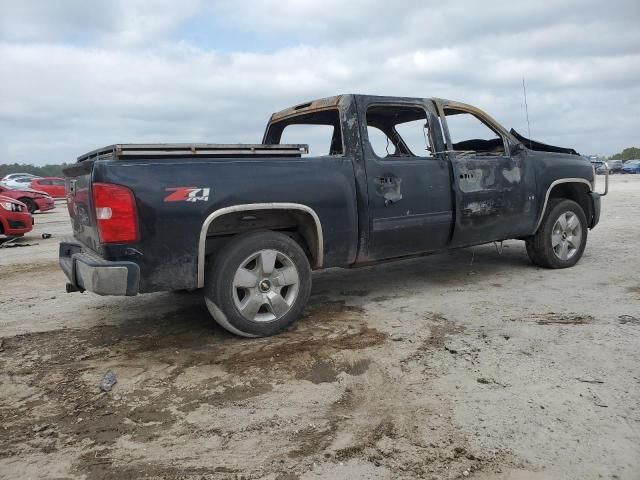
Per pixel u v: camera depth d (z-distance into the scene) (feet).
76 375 11.23
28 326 14.99
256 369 11.12
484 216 17.13
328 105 15.31
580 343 11.74
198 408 9.51
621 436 8.00
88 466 7.80
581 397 9.25
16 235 34.55
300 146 13.80
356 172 14.44
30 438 8.67
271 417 9.07
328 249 14.03
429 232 15.98
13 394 10.39
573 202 19.75
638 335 12.09
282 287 13.37
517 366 10.65
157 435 8.62
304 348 12.17
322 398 9.70
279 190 12.92
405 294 16.90
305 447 8.10
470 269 20.34
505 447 7.86
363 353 11.73
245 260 12.57
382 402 9.44
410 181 15.43
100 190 11.00
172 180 11.64
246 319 12.71
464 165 16.61
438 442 8.07
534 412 8.81
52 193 92.43
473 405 9.14
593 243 25.35
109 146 11.85
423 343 12.21
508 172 17.70
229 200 12.25
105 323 15.05
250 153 12.96
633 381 9.78
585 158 21.13
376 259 15.19
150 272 11.62
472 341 12.18
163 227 11.57
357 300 16.43
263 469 7.57
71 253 14.70
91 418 9.29
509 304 15.14
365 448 8.00
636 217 35.96
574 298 15.47
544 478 7.11
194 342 13.01
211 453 8.04
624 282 17.19
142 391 10.32
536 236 19.25
